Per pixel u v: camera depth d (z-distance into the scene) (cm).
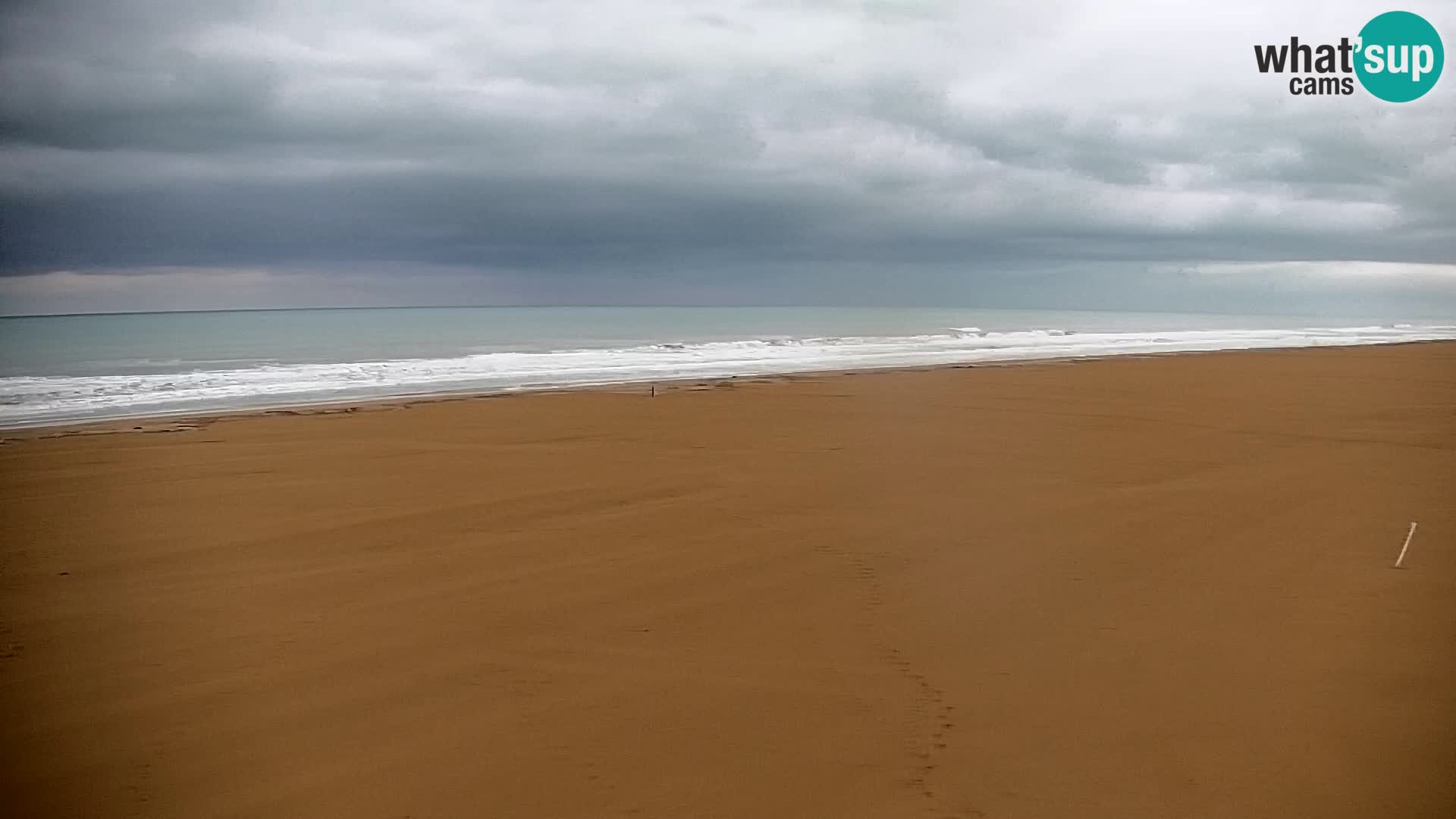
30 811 359
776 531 768
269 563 682
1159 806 358
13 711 443
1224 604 584
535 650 516
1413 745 403
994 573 652
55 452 1102
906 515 822
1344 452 1145
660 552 707
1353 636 529
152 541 734
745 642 525
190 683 473
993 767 387
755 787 372
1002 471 1023
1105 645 520
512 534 760
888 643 524
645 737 414
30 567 669
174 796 371
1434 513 827
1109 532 761
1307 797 364
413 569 667
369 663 498
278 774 386
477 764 393
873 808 357
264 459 1072
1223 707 441
